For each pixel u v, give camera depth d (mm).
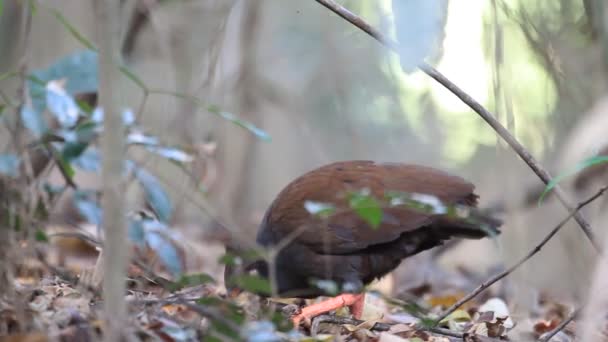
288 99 19562
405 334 8406
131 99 16609
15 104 7430
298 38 20281
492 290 12625
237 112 18719
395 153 19828
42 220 8172
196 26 16391
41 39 17656
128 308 6723
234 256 7035
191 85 15320
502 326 8867
